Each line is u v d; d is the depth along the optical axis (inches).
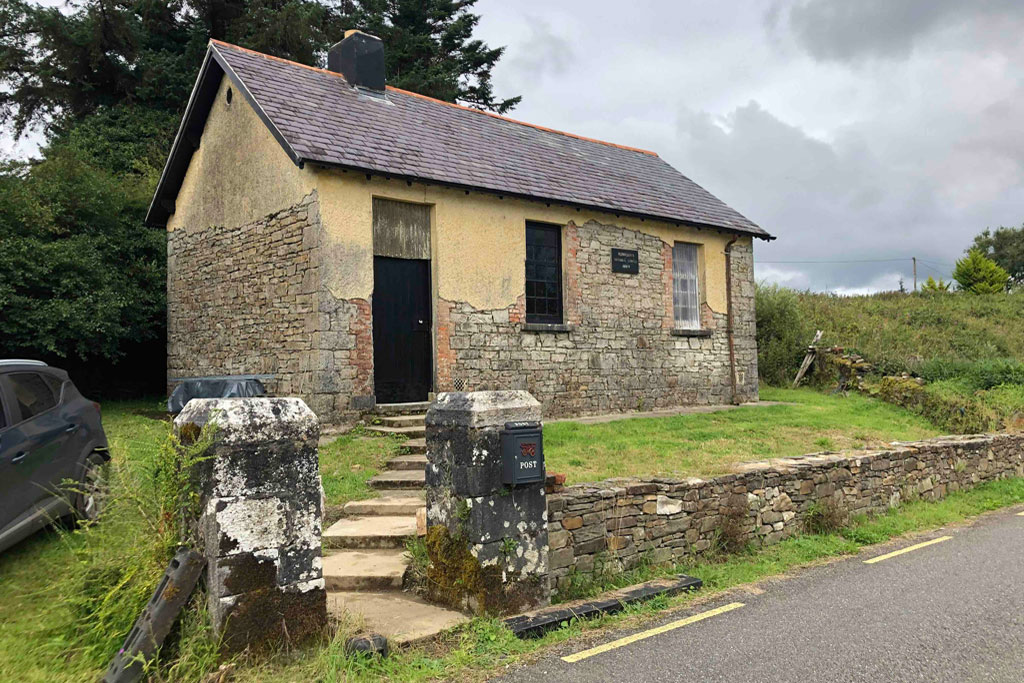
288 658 167.6
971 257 1488.7
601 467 343.9
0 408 230.8
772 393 697.0
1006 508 383.2
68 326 499.2
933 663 174.7
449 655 179.3
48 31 828.6
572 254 538.6
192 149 540.1
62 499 233.5
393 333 453.1
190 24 954.7
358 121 482.0
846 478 336.5
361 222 432.8
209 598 163.3
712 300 636.1
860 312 1029.8
